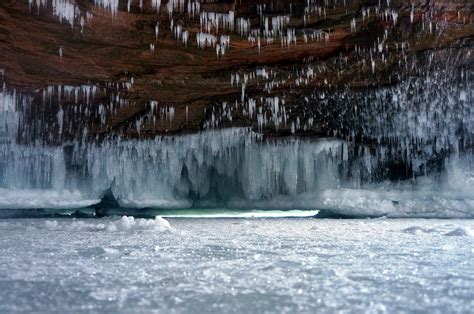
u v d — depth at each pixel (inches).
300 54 524.1
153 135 711.7
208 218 816.9
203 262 237.9
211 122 676.7
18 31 450.0
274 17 470.3
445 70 548.1
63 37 466.6
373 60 531.8
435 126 681.6
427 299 153.9
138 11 444.1
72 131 682.8
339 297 157.5
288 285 177.6
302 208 818.8
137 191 820.0
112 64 519.8
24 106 587.5
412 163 795.4
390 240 359.9
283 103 641.0
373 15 466.0
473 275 197.9
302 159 811.4
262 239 376.8
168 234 419.2
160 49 499.5
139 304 148.3
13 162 753.0
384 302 150.4
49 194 780.0
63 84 543.8
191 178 856.9
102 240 358.3
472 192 764.0
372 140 753.0
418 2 452.4
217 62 534.0
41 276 196.9
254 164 789.9
